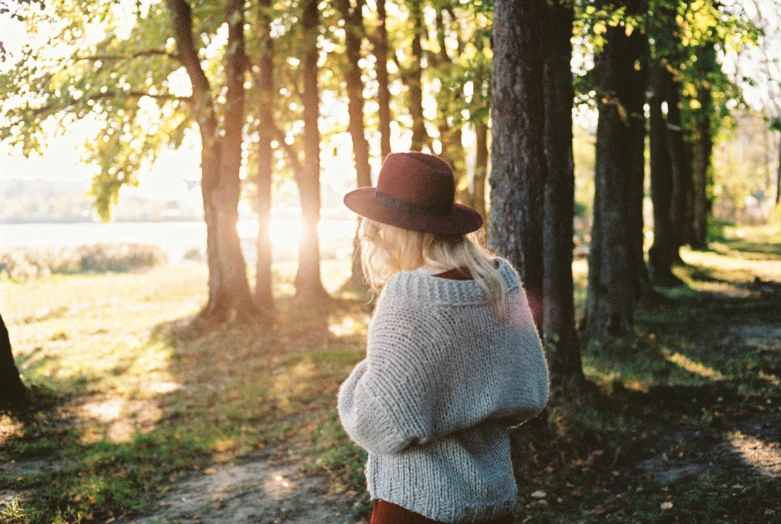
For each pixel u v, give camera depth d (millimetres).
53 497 4828
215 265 13523
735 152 40656
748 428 6109
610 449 5531
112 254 25203
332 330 13055
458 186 15906
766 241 30391
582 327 11602
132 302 16578
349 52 16422
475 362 1672
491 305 1736
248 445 6441
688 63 10656
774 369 8500
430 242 1815
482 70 8508
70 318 14352
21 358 10523
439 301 1665
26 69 9742
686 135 20359
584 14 8148
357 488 5094
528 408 1801
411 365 1608
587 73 10008
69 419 7285
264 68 14484
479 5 8055
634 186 13930
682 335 11117
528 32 5152
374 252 1879
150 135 14477
